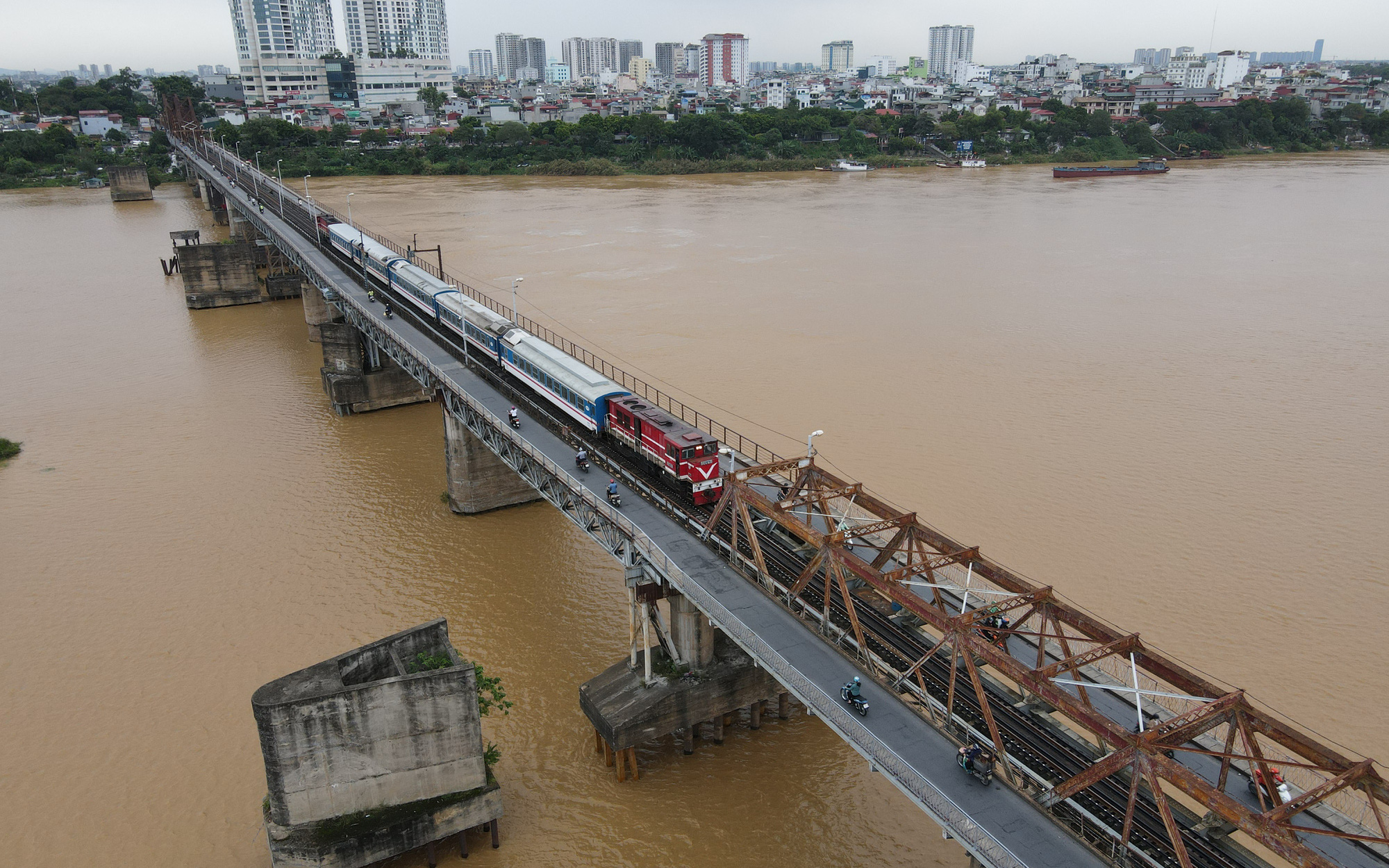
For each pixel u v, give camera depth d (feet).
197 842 145.69
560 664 185.68
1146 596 198.29
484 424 215.72
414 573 218.18
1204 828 113.39
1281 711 164.86
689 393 309.83
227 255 458.50
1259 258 524.93
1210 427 285.02
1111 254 536.83
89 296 482.69
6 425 311.47
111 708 173.78
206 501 254.47
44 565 222.48
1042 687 111.75
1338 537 221.46
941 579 183.42
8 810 151.12
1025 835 109.19
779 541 176.04
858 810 152.76
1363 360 345.31
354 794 139.13
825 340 369.71
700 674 163.12
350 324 320.50
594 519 176.55
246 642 192.44
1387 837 108.06
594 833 148.36
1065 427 284.41
